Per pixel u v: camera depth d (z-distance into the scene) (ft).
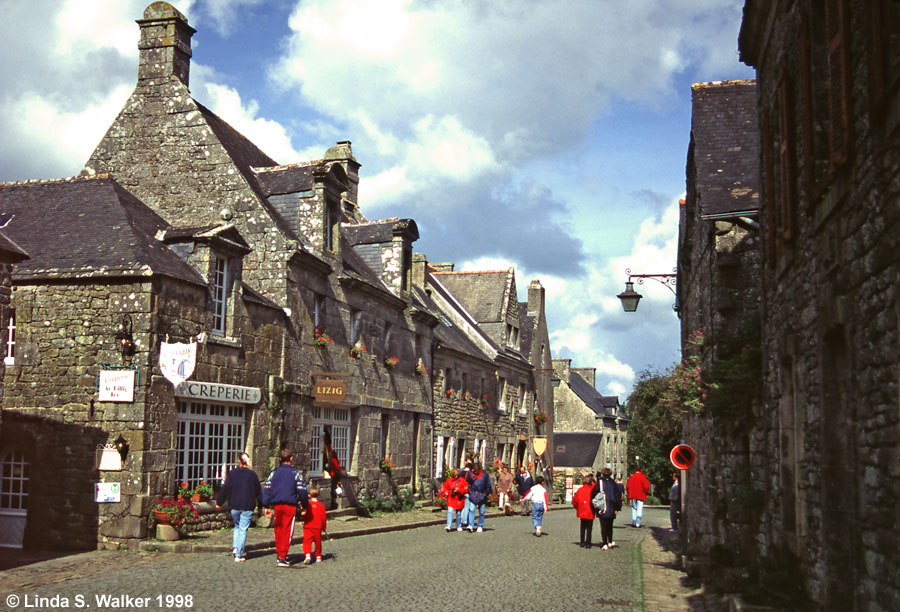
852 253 22.94
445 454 107.04
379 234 93.86
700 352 53.62
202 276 57.26
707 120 54.34
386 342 90.12
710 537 52.65
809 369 28.94
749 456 43.52
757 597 31.32
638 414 124.47
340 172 76.84
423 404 98.63
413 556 51.29
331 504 75.51
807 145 27.37
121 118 73.67
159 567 42.96
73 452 51.39
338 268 77.61
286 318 67.56
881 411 20.68
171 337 53.47
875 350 21.08
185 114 72.28
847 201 23.47
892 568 19.89
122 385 50.96
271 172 76.54
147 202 71.92
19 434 52.13
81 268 52.65
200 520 55.72
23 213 59.82
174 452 53.42
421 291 116.26
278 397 65.10
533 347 148.25
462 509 74.38
